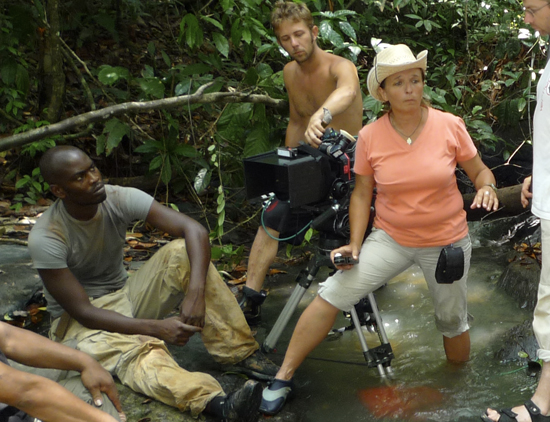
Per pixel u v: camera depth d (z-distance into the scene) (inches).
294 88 142.9
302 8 133.0
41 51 192.1
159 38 263.4
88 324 103.3
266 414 103.3
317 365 120.3
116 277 115.6
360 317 131.4
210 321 111.1
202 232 108.5
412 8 219.0
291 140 147.8
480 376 112.0
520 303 137.7
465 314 110.2
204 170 171.5
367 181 102.2
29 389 69.6
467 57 225.8
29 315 135.5
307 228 132.9
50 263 101.7
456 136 98.0
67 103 212.4
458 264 97.7
